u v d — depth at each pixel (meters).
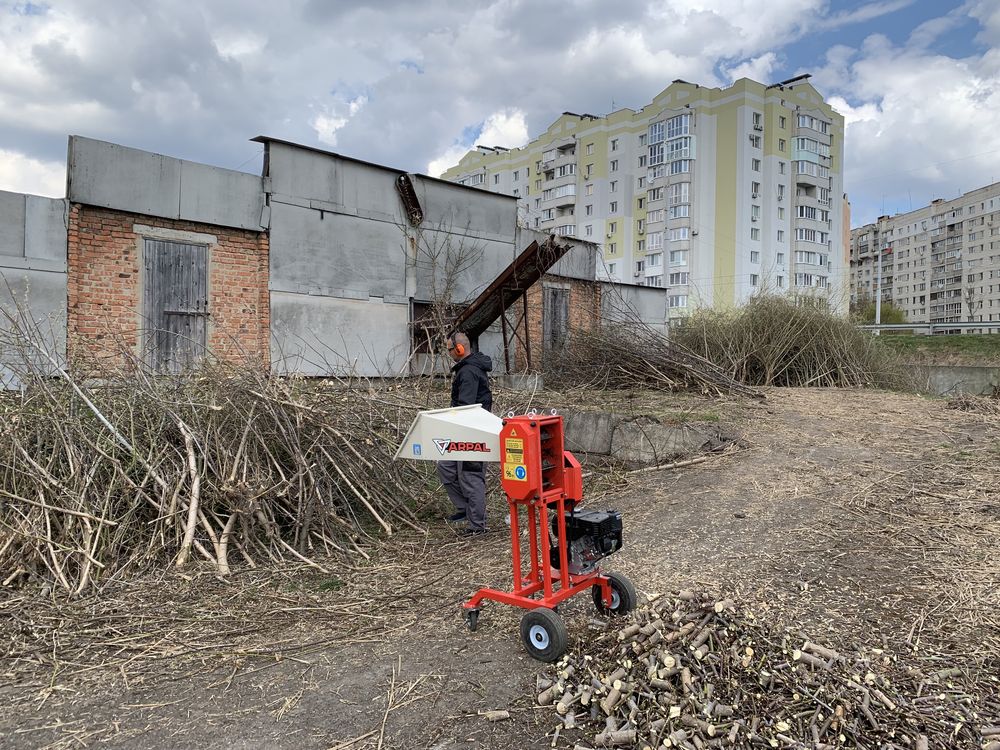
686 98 53.56
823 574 4.23
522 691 3.14
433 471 7.17
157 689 3.23
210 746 2.76
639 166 58.59
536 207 67.75
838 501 5.75
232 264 11.16
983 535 4.75
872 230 121.31
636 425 8.76
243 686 3.25
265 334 11.46
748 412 9.29
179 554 4.89
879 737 2.57
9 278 8.83
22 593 4.38
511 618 3.96
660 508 5.95
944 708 2.76
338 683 3.26
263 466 5.66
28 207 8.99
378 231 13.07
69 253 9.37
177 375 6.21
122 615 4.10
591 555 3.78
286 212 11.71
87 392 5.75
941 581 4.04
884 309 56.25
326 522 5.58
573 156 62.56
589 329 13.20
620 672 2.98
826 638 3.36
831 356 13.07
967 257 97.38
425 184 13.84
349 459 6.11
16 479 5.02
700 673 2.90
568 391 11.58
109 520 4.92
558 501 3.69
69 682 3.30
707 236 52.69
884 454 7.20
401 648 3.63
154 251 10.32
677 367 11.41
